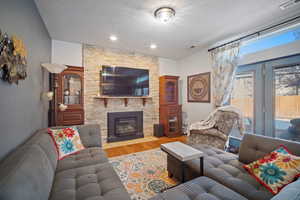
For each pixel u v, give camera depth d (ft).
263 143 4.87
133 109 12.73
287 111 7.29
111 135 11.69
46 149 4.31
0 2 3.34
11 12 3.85
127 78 12.12
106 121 11.56
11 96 3.84
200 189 3.59
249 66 8.84
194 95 12.91
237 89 9.48
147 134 13.38
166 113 13.07
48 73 8.29
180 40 9.99
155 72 13.76
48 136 5.29
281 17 7.08
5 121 3.54
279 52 7.38
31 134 5.40
